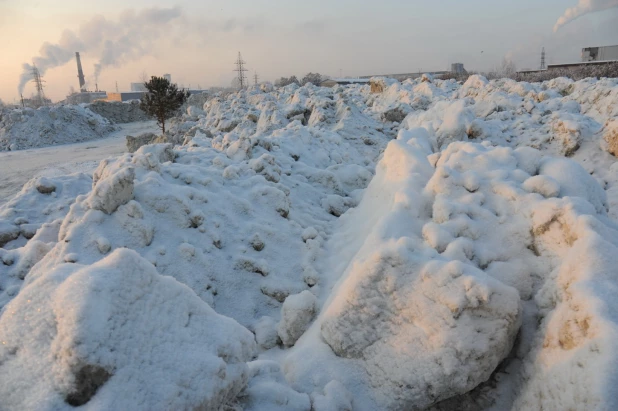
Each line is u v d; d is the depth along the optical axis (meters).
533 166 4.74
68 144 29.39
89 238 4.77
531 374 2.98
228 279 5.15
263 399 2.89
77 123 32.41
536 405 2.76
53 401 2.05
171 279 2.79
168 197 5.44
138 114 44.84
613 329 2.47
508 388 3.14
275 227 6.09
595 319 2.60
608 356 2.38
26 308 2.38
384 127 17.34
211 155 7.90
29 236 6.63
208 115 29.34
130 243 4.90
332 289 4.92
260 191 6.54
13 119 29.70
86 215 4.94
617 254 3.02
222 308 4.90
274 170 7.58
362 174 9.09
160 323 2.49
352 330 3.41
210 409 2.40
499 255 3.80
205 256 5.19
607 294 2.74
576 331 2.72
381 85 25.97
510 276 3.60
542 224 3.71
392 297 3.31
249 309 4.96
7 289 4.96
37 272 4.64
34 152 25.78
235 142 8.23
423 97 20.69
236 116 23.03
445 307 3.07
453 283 3.11
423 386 3.03
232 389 2.65
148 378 2.24
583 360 2.51
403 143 6.59
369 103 25.42
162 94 25.97
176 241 5.21
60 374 2.09
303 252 5.86
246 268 5.32
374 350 3.32
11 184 16.86
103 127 34.69
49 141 29.16
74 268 2.63
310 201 7.59
